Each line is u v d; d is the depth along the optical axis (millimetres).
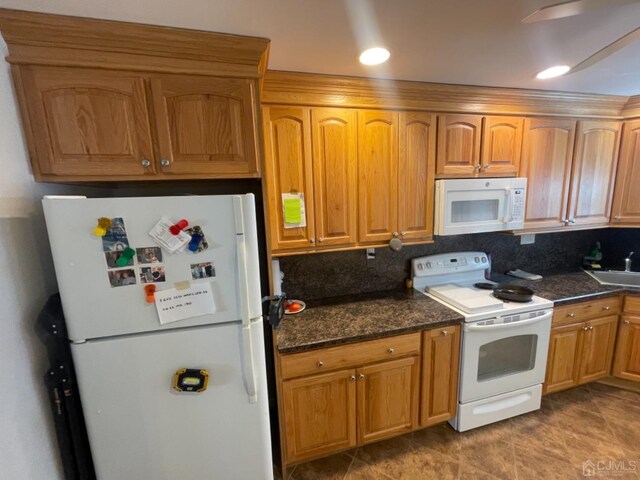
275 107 1593
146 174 1236
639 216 2318
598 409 2201
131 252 1060
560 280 2457
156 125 1218
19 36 1051
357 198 1814
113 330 1087
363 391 1734
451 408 1954
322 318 1854
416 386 1845
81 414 1198
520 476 1717
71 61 1109
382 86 1715
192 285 1124
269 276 1521
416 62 1500
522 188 2074
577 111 2156
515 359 2043
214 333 1167
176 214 1082
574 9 1082
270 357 1913
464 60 1492
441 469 1772
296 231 1726
